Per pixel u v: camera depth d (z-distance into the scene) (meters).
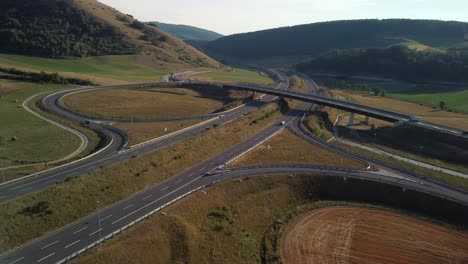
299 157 124.19
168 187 96.25
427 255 80.81
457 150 141.38
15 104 165.38
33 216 75.88
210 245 78.50
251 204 95.88
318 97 197.50
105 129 140.38
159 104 187.88
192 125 150.38
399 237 86.44
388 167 117.50
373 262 78.31
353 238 85.81
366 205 99.75
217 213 87.88
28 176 95.12
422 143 151.12
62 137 128.88
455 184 105.94
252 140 139.88
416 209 97.12
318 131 158.25
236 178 103.19
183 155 115.00
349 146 144.12
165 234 75.69
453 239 86.06
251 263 77.62
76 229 75.06
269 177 105.62
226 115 170.38
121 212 82.50
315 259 78.88
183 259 73.31
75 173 98.12
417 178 108.88
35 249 67.81
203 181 100.50
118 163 104.31
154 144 124.38
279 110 186.12
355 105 182.25
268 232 88.50
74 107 169.00
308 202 101.88
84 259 65.00
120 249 68.94
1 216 74.12
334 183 106.31
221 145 130.12
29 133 130.75
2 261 63.97
